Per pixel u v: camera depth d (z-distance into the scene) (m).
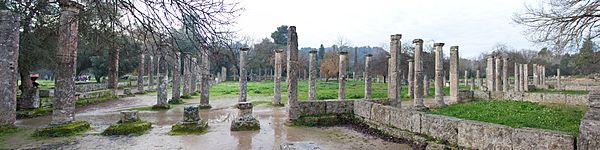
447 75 57.56
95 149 10.08
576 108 17.09
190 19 5.96
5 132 12.44
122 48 7.81
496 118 13.60
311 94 22.17
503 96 23.64
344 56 23.16
